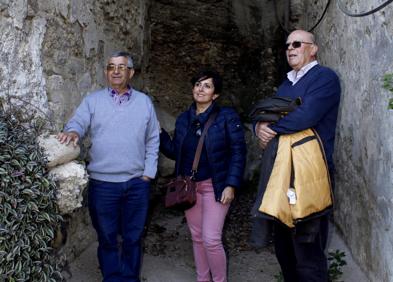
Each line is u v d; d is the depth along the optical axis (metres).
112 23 4.25
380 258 2.83
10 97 2.78
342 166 3.68
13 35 2.78
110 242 3.14
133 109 3.07
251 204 4.78
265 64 6.55
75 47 3.46
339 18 3.76
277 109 2.65
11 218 2.51
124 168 3.06
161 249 3.91
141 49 5.21
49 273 2.74
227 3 6.75
